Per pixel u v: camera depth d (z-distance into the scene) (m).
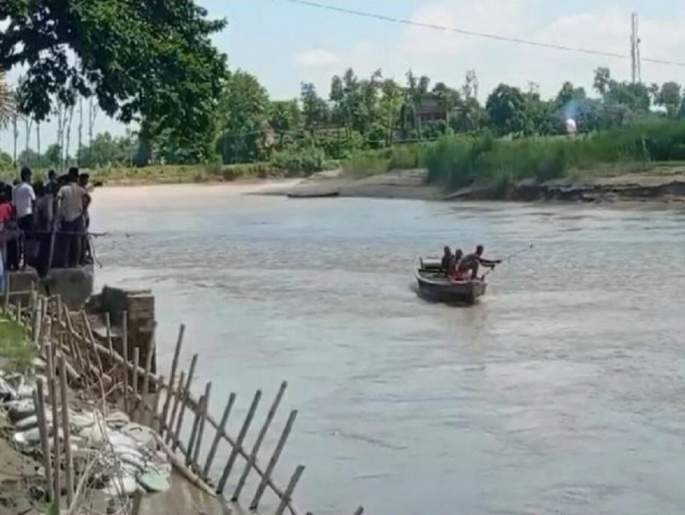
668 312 25.98
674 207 57.50
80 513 9.65
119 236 51.00
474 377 19.19
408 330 24.17
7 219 20.83
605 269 34.19
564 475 13.74
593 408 16.97
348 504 12.58
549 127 117.94
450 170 76.56
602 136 69.94
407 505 12.62
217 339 23.03
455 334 23.59
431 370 19.81
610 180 63.66
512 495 13.01
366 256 39.97
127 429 12.52
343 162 106.88
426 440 15.16
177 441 13.05
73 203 22.48
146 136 31.34
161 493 11.39
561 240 43.47
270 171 113.31
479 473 13.80
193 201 84.25
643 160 66.44
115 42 27.19
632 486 13.34
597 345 22.09
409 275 34.06
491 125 121.25
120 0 28.56
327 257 40.06
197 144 30.92
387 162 93.06
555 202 64.75
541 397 17.75
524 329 24.03
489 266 29.72
